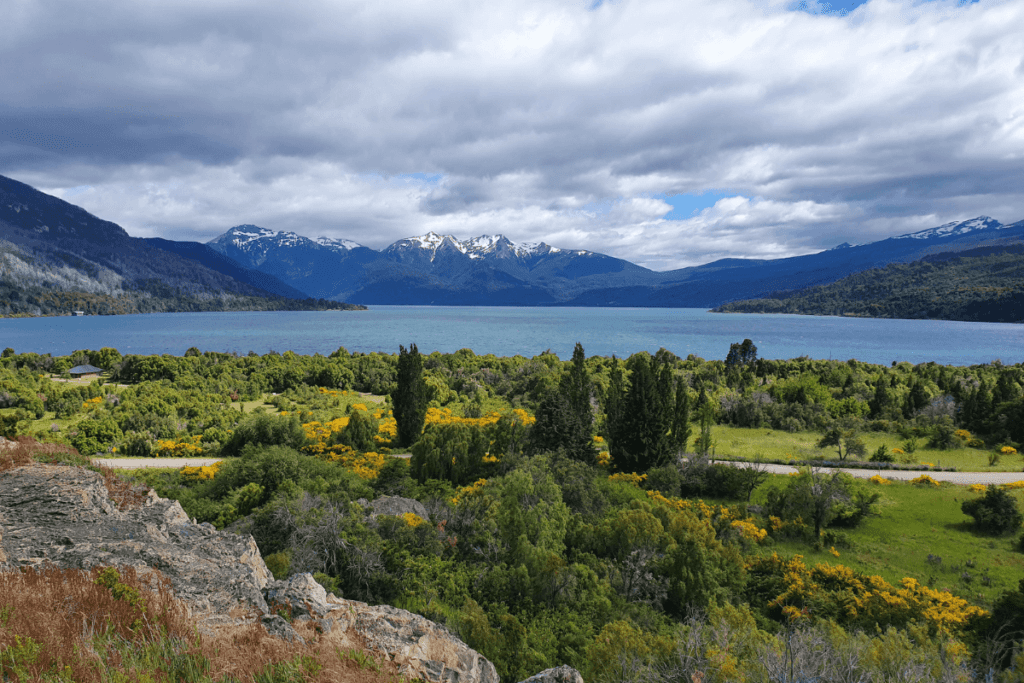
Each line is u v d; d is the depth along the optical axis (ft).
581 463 149.89
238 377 335.26
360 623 38.81
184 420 229.04
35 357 377.91
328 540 82.94
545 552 84.07
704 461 166.81
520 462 150.20
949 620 76.33
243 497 104.88
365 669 32.78
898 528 132.26
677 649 53.06
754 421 260.01
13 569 36.06
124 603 31.55
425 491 133.59
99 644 27.71
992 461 190.19
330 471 128.77
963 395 263.90
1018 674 54.34
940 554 116.57
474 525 101.55
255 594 37.93
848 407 272.31
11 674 24.20
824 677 45.52
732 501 152.76
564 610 76.23
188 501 109.19
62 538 42.63
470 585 83.05
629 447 175.22
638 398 172.55
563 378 219.61
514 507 98.32
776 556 100.94
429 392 265.54
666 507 117.08
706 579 85.15
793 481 143.95
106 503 53.52
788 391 294.87
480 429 168.35
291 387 332.39
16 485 54.08
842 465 187.73
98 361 386.73
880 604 79.87
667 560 87.25
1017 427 218.18
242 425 192.85
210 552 46.19
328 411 270.46
